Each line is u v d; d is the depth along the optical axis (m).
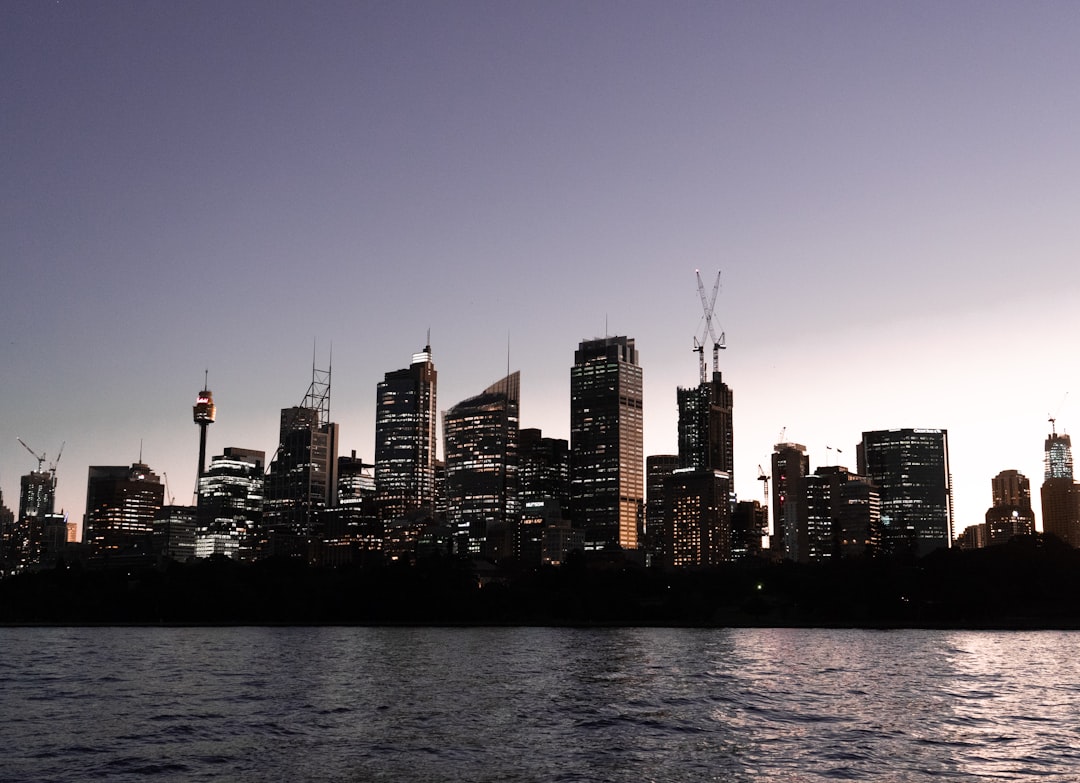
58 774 95.94
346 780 92.50
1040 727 123.69
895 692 166.75
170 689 172.00
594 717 134.75
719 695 162.62
